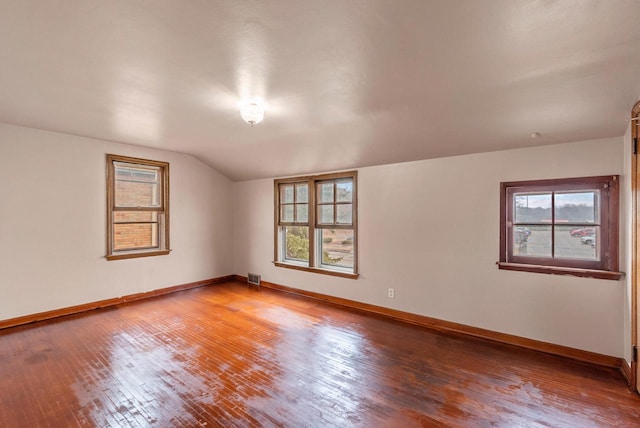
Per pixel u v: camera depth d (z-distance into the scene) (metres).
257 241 5.63
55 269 3.88
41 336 3.30
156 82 2.30
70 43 1.79
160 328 3.54
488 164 3.31
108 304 4.34
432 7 1.43
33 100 2.71
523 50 1.77
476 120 2.77
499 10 1.43
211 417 2.04
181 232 5.18
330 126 3.30
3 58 1.97
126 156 4.45
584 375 2.55
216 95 2.54
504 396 2.27
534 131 2.80
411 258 3.84
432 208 3.68
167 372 2.59
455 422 1.99
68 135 3.95
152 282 4.82
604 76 2.00
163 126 3.48
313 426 1.96
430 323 3.70
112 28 1.64
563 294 2.91
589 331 2.79
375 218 4.14
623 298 2.64
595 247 2.81
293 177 5.05
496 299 3.27
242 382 2.45
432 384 2.43
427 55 1.86
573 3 1.37
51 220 3.84
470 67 1.99
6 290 3.54
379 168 4.10
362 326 3.65
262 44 1.78
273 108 2.79
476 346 3.12
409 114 2.84
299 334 3.40
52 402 2.19
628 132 2.51
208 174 5.57
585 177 2.81
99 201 4.24
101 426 1.95
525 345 3.10
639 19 1.45
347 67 2.03
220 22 1.58
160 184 4.93
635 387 2.33
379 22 1.55
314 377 2.53
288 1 1.41
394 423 1.99
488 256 3.32
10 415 2.05
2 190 3.50
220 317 3.91
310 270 4.84
